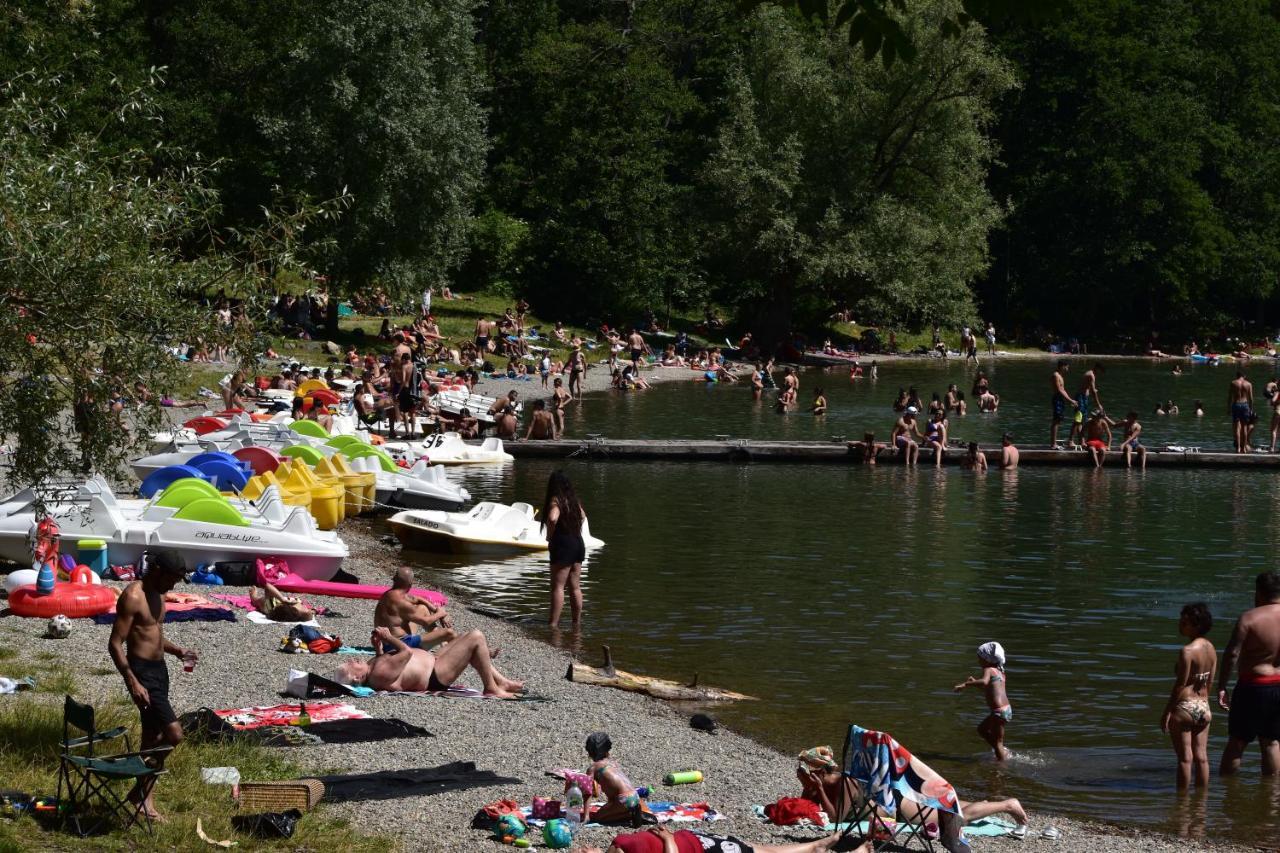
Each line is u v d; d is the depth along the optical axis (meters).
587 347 68.69
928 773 9.67
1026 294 94.44
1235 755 12.39
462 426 39.53
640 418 46.38
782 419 46.78
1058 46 91.50
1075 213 93.25
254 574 18.83
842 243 69.75
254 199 53.91
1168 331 96.88
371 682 13.88
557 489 17.97
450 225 56.88
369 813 9.95
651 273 75.31
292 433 29.50
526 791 10.69
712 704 14.47
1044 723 14.01
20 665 13.38
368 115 52.75
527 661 15.85
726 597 19.95
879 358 78.75
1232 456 36.44
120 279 10.14
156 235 11.05
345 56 53.22
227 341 11.07
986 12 8.51
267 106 56.00
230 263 11.42
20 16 35.66
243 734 11.60
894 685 15.40
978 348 86.56
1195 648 11.98
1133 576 21.97
